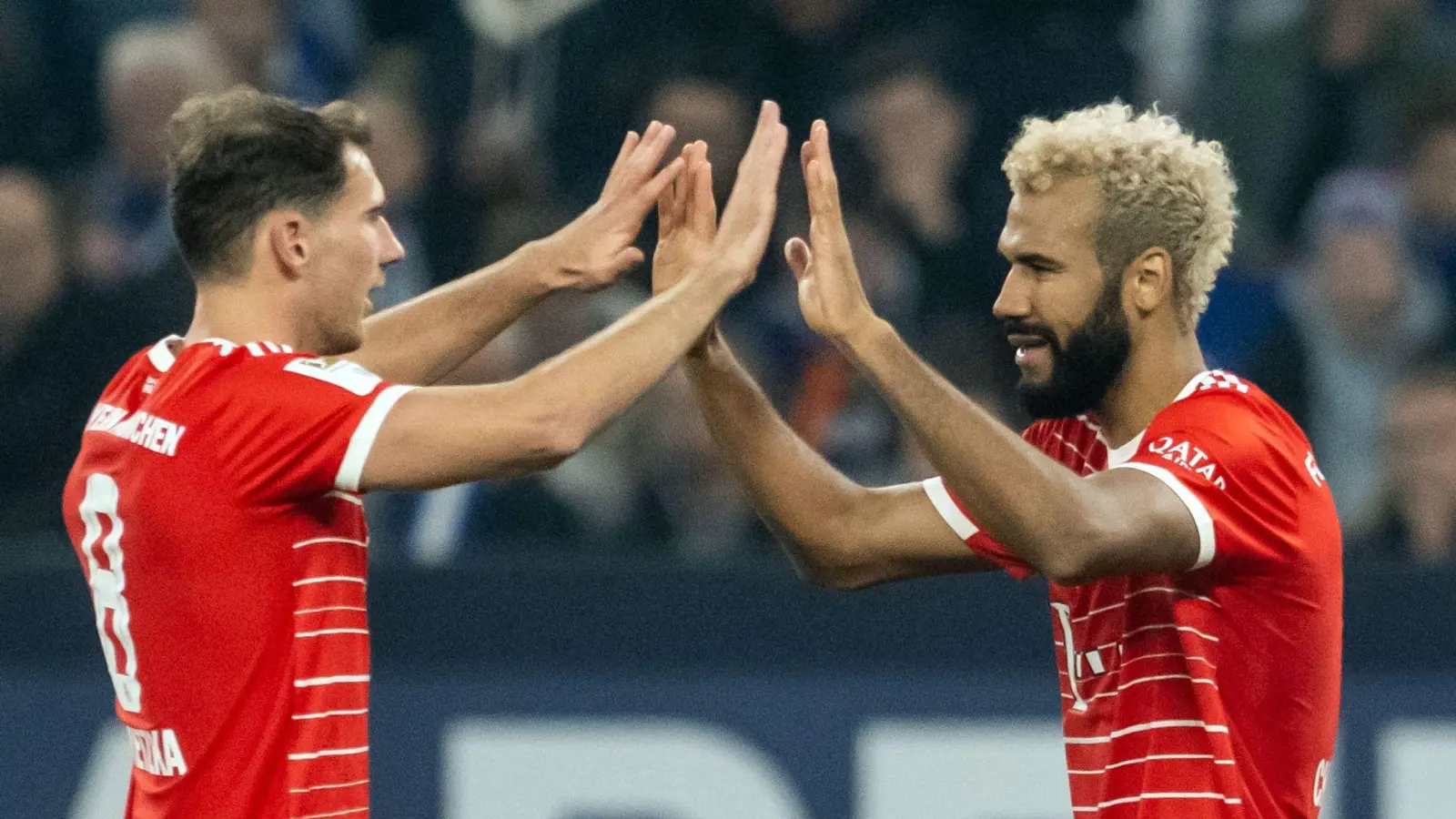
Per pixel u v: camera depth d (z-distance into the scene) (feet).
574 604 51.70
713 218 35.81
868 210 67.05
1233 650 31.17
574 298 60.03
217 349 30.37
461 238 68.18
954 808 51.13
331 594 30.63
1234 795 30.76
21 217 60.18
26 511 59.16
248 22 71.00
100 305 60.59
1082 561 28.99
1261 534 30.48
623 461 59.88
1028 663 51.44
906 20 74.08
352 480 29.66
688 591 51.62
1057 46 72.49
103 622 31.83
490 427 29.40
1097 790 32.63
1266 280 68.54
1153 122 32.14
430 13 74.69
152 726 31.14
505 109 72.74
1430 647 51.19
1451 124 70.13
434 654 51.44
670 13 73.31
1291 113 73.72
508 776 51.16
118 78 66.59
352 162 31.63
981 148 70.49
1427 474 58.18
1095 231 31.30
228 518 29.84
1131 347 31.83
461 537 58.44
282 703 30.22
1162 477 30.07
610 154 72.18
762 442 35.68
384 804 51.08
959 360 63.52
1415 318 67.26
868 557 35.53
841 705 51.39
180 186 30.94
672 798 51.26
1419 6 74.69
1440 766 50.88
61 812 50.55
